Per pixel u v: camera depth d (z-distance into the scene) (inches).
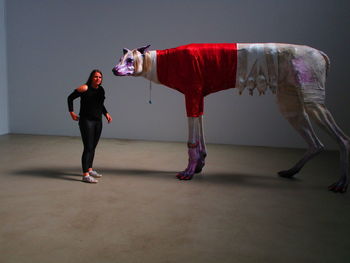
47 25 283.1
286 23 247.8
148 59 159.8
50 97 289.7
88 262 82.3
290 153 229.8
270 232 101.3
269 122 257.0
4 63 290.7
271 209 121.0
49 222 106.3
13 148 230.5
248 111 259.6
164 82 163.2
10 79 294.2
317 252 89.1
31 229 100.8
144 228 102.8
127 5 270.1
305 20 244.5
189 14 262.1
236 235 98.9
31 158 200.1
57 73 286.2
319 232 101.7
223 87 159.6
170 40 267.3
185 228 103.3
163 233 99.5
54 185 145.8
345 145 143.6
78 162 191.3
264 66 150.7
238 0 253.4
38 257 84.4
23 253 86.4
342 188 141.4
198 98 156.8
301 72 146.6
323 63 149.0
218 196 134.9
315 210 120.4
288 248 91.2
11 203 123.0
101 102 154.8
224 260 84.2
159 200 129.0
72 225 104.2
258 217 113.2
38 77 289.6
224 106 263.0
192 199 130.8
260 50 150.8
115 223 106.3
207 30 260.7
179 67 156.3
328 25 241.0
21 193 134.3
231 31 257.1
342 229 104.1
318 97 147.5
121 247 90.3
